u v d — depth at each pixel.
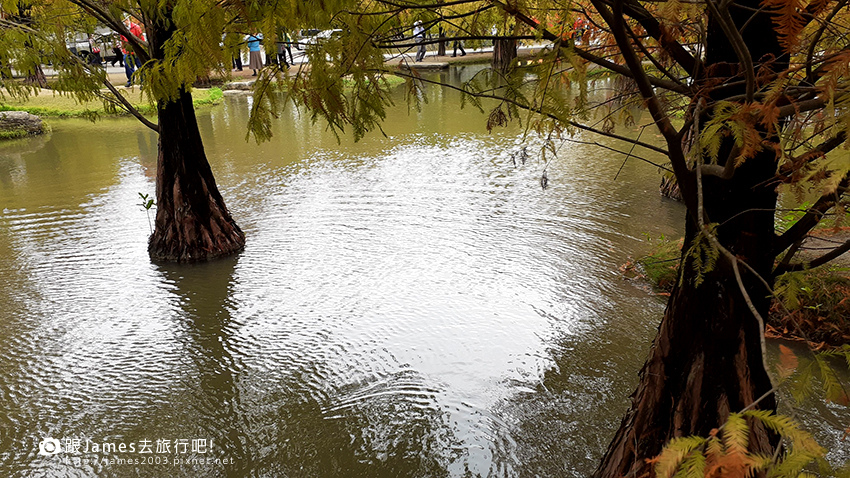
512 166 10.42
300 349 5.02
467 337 5.09
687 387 2.73
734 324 2.59
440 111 16.39
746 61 1.36
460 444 3.88
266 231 7.70
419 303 5.70
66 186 9.91
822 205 1.95
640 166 10.18
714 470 0.76
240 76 23.16
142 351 5.06
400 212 8.22
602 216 7.86
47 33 6.17
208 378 4.66
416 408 4.24
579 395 4.31
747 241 2.47
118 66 26.53
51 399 4.44
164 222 6.92
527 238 7.20
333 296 5.90
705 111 1.96
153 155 12.17
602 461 3.30
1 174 10.81
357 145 12.50
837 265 5.11
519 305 5.61
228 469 3.73
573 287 5.93
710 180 2.47
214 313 5.66
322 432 4.03
